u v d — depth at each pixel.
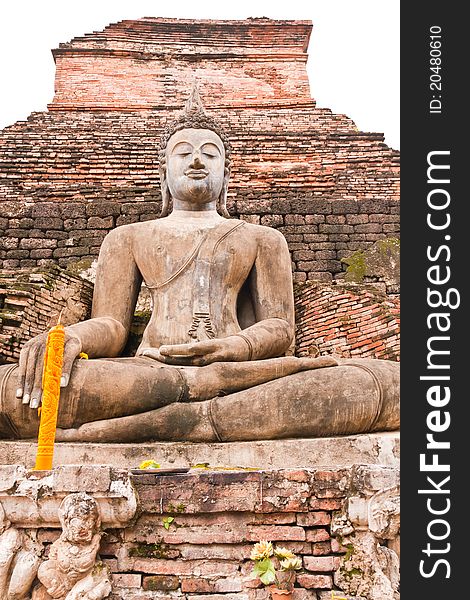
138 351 6.35
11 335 7.61
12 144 12.27
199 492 4.10
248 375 5.39
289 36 15.68
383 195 11.96
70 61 14.91
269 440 5.06
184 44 15.41
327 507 4.09
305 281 10.01
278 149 12.43
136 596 3.95
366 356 8.39
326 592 3.97
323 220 10.44
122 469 4.02
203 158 6.97
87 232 10.24
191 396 5.34
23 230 10.24
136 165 12.17
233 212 10.38
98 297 6.68
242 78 15.24
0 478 4.01
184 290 6.42
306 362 5.44
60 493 3.95
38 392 5.05
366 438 4.89
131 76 14.96
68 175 12.04
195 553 4.06
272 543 4.07
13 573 3.92
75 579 3.87
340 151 12.38
